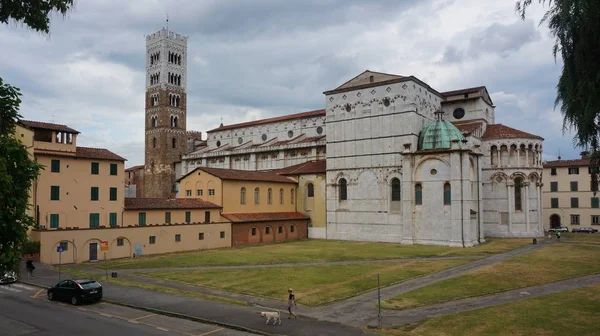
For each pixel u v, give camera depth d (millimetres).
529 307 33938
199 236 72812
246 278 46938
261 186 89000
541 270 49094
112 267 54062
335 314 33188
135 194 150000
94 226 64938
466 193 74688
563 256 59656
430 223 78000
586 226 108750
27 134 58719
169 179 147750
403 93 83500
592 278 44938
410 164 80188
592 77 23172
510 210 87625
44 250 55188
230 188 82188
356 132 89062
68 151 63250
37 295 39375
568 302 35406
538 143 89312
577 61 23125
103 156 66875
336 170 91250
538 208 89000
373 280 45406
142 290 40688
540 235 88250
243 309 34281
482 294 38750
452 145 76000
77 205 63531
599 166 24969
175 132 151125
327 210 92188
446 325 29766
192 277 47562
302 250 70812
